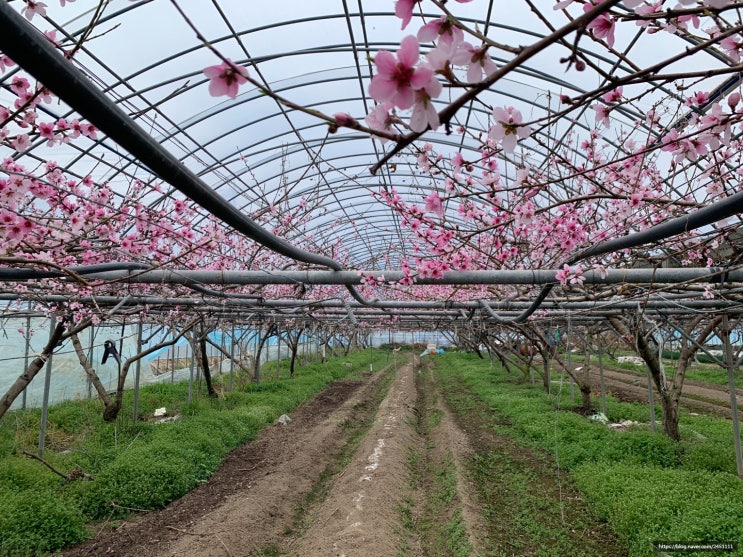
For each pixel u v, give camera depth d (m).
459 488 7.27
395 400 14.38
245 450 9.84
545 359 15.41
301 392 15.98
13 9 1.04
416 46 1.00
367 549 5.38
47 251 3.88
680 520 5.35
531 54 1.03
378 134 1.11
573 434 9.34
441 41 1.13
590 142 4.59
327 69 8.37
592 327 13.05
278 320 14.46
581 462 8.05
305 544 5.99
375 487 7.25
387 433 10.32
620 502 6.06
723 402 14.40
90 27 2.27
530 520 6.36
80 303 6.86
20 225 3.03
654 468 7.18
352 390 18.72
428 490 8.02
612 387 17.44
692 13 1.44
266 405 13.12
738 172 4.11
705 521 5.18
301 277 4.70
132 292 6.95
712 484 6.34
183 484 7.58
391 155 1.18
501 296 6.93
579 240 4.29
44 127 2.84
